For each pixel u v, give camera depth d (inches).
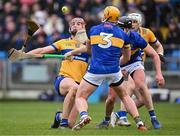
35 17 2337.6
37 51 1126.4
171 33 2240.4
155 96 2044.8
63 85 1101.1
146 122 1245.1
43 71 2139.5
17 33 2342.5
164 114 1534.2
